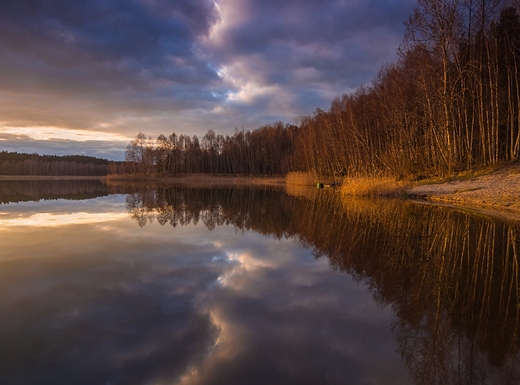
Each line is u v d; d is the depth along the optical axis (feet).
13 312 13.79
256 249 25.95
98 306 14.55
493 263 21.07
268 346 11.41
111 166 260.21
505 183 55.57
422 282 18.02
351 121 115.03
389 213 43.83
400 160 88.94
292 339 11.91
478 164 70.90
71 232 31.63
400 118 88.79
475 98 78.18
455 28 71.61
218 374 9.73
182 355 10.75
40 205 55.62
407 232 31.14
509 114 73.97
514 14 72.54
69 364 10.13
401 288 17.15
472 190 56.80
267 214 46.09
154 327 12.66
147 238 29.58
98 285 17.25
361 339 12.00
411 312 14.29
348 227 34.76
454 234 29.50
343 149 122.21
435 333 12.46
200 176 217.36
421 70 74.49
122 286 17.17
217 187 127.03
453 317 13.83
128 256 23.25
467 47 75.82
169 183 171.32
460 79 75.77
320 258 23.18
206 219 41.63
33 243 26.71
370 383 9.43
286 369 10.02
